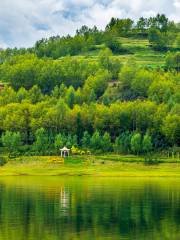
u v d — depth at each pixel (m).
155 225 91.06
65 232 84.81
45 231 85.44
